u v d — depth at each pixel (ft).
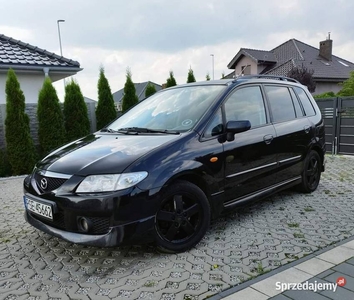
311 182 15.70
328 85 80.02
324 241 10.12
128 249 10.00
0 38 33.35
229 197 10.94
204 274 8.36
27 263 9.37
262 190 12.41
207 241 10.43
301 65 76.02
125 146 9.84
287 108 14.25
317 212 12.94
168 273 8.48
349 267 8.41
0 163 23.36
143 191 8.53
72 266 9.10
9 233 11.80
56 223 9.17
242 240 10.42
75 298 7.49
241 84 12.25
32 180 10.11
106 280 8.25
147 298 7.38
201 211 9.97
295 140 13.91
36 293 7.77
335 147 27.35
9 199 16.79
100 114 28.12
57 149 11.76
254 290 7.50
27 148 23.48
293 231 11.03
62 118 25.18
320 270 8.30
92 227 8.48
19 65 27.63
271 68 90.07
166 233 9.34
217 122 10.75
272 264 8.76
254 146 11.63
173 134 10.23
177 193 9.36
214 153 10.21
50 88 24.38
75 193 8.55
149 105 13.39
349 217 12.28
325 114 27.78
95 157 9.35
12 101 22.74
